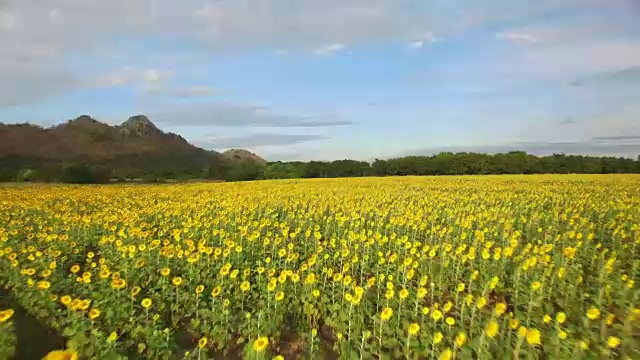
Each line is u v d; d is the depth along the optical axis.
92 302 9.88
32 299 9.91
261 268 11.04
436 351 7.38
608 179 47.12
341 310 9.24
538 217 21.17
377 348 7.80
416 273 12.59
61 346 8.41
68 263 14.14
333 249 15.50
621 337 7.50
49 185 47.72
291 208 25.53
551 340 7.24
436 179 51.81
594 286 10.90
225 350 8.52
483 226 18.66
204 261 12.76
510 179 49.09
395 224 18.89
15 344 7.74
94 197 31.50
